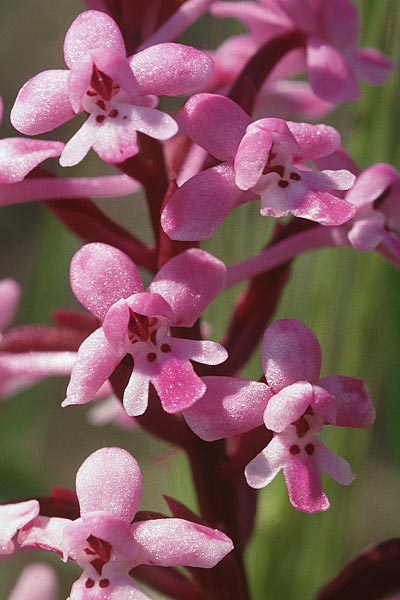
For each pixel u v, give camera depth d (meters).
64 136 0.24
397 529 0.25
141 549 0.13
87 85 0.14
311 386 0.14
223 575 0.14
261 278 0.15
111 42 0.14
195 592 0.14
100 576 0.13
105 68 0.14
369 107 0.16
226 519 0.15
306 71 0.16
